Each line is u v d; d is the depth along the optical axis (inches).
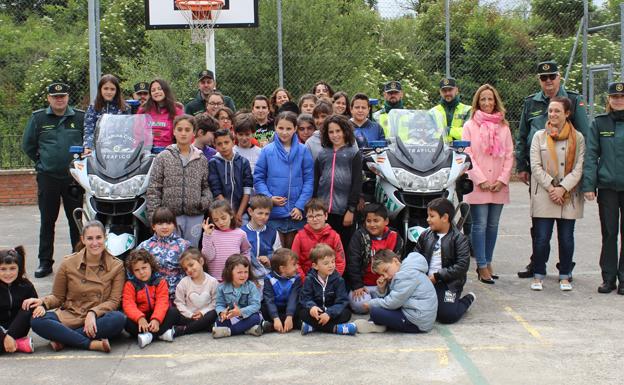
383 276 226.4
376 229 241.6
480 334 217.3
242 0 472.7
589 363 191.5
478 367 189.3
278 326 220.1
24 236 397.4
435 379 181.2
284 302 228.8
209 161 257.8
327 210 248.1
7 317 209.5
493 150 278.1
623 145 260.5
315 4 538.0
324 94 346.6
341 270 239.0
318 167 257.6
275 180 256.8
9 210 498.3
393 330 221.8
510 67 557.6
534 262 274.7
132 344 212.4
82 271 211.8
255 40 517.7
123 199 239.0
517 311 241.8
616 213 264.8
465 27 571.2
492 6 598.2
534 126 283.4
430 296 219.3
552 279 288.5
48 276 301.9
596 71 541.0
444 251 231.8
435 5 596.4
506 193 281.6
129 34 581.6
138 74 545.0
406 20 616.7
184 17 470.9
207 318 220.5
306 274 236.8
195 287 222.8
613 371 185.5
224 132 253.8
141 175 244.7
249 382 180.4
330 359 196.5
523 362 192.7
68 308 212.1
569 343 207.8
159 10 472.1
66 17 700.7
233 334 218.1
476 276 294.8
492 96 282.4
